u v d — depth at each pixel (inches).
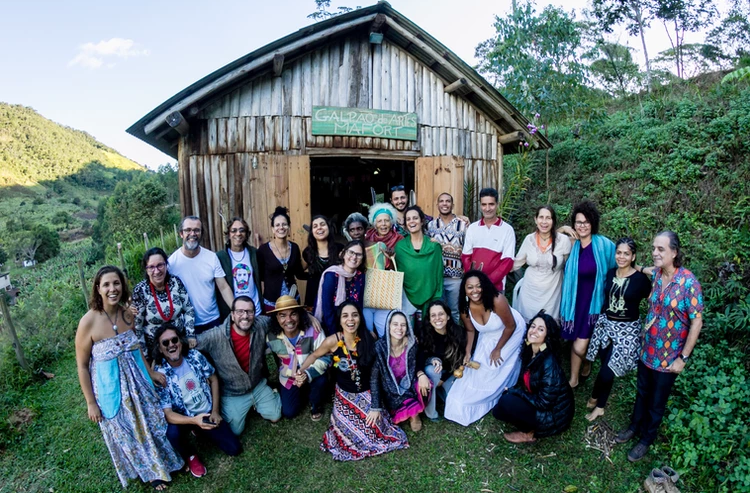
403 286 163.2
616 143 312.3
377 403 134.5
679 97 351.6
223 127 202.7
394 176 366.0
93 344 113.3
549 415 128.0
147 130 186.2
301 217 210.2
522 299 163.9
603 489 116.2
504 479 121.1
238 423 139.3
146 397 119.0
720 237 201.6
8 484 123.6
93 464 130.5
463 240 176.9
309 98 212.1
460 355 149.2
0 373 171.3
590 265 143.6
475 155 247.9
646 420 125.2
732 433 118.8
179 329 131.9
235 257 154.3
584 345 148.7
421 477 122.6
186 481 122.8
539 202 302.5
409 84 229.5
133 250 305.3
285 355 143.6
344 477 123.1
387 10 207.9
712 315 166.6
